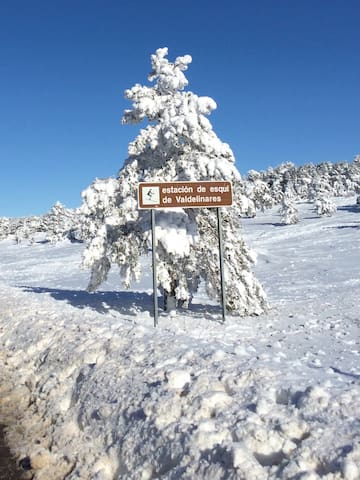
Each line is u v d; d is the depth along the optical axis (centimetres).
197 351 716
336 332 1041
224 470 398
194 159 1306
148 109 1377
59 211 10019
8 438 615
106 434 551
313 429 423
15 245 9894
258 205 9681
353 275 2317
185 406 520
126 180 1384
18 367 940
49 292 2089
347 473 353
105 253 1384
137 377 639
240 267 1351
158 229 1277
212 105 1281
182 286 1317
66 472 514
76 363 800
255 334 1084
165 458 455
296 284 2145
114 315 1345
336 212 8106
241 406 498
